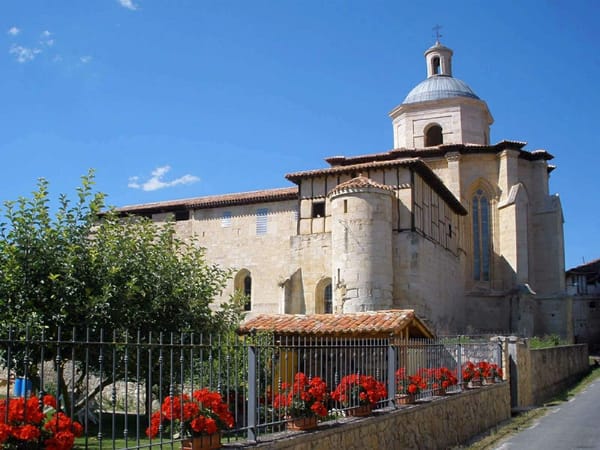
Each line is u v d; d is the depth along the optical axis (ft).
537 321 177.27
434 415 54.60
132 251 70.90
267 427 37.24
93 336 60.85
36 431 23.72
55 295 61.11
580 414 80.59
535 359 98.63
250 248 166.50
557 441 59.57
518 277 172.14
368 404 44.24
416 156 178.19
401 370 52.19
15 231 61.93
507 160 177.17
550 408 88.22
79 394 62.34
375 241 133.90
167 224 81.46
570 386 124.26
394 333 76.79
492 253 178.81
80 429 25.61
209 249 171.12
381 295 132.46
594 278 264.52
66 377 81.82
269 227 165.27
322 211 148.36
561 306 175.73
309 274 146.00
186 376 53.93
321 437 37.06
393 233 138.51
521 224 174.29
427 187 149.59
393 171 141.59
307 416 37.73
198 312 73.00
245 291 166.91
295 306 145.59
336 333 78.79
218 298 167.32
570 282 266.77
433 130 198.18
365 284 132.36
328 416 42.42
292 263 148.25
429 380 57.93
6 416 23.18
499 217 178.81
